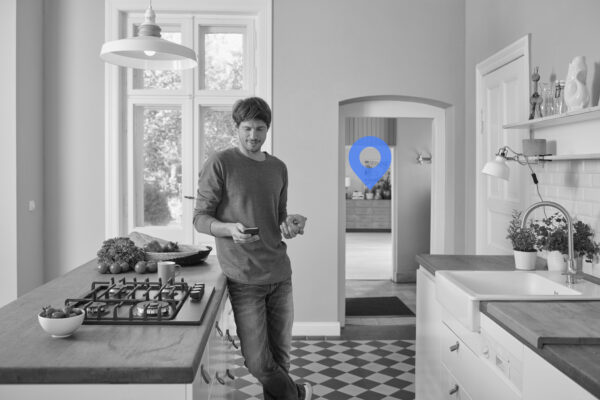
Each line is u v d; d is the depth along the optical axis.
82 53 4.57
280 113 4.64
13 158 4.14
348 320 5.19
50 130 4.59
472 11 4.53
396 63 4.70
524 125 3.02
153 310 1.77
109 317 1.75
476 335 2.09
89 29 4.57
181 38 4.69
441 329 2.64
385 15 4.69
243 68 4.77
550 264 2.68
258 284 2.50
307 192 4.67
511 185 3.70
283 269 2.59
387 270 8.21
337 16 4.66
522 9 3.48
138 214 4.78
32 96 4.38
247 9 4.60
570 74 2.57
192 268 2.84
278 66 4.64
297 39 4.64
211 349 1.91
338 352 4.27
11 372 1.33
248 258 2.49
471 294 2.08
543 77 3.18
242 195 2.48
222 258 2.53
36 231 4.49
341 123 4.92
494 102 4.05
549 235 2.65
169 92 4.69
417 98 4.78
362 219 13.72
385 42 4.69
